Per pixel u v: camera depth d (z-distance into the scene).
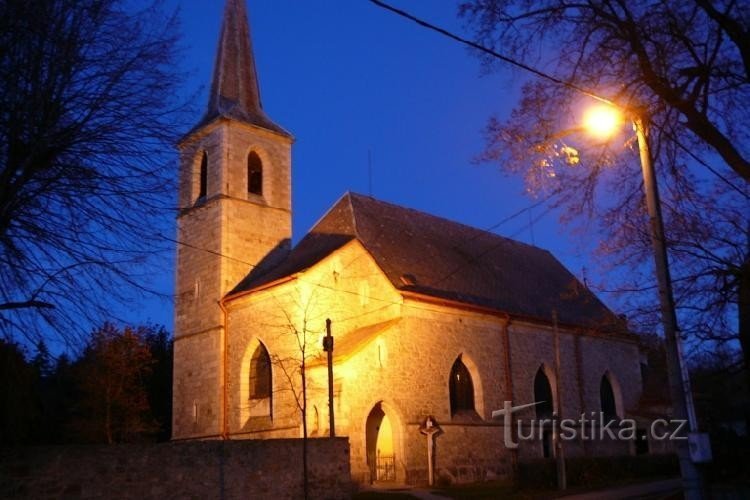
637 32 14.02
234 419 33.34
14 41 12.22
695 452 11.38
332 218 37.34
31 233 12.67
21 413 15.11
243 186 38.78
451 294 34.97
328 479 20.97
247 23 44.81
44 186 12.77
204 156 39.94
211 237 37.53
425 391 31.02
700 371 13.96
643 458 33.47
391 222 38.47
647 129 13.98
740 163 13.77
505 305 37.88
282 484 19.88
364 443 27.98
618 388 43.06
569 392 39.50
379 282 32.34
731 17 13.42
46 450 15.80
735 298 13.56
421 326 31.84
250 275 37.38
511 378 35.75
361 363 28.69
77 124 13.00
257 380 33.38
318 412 28.05
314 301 31.56
